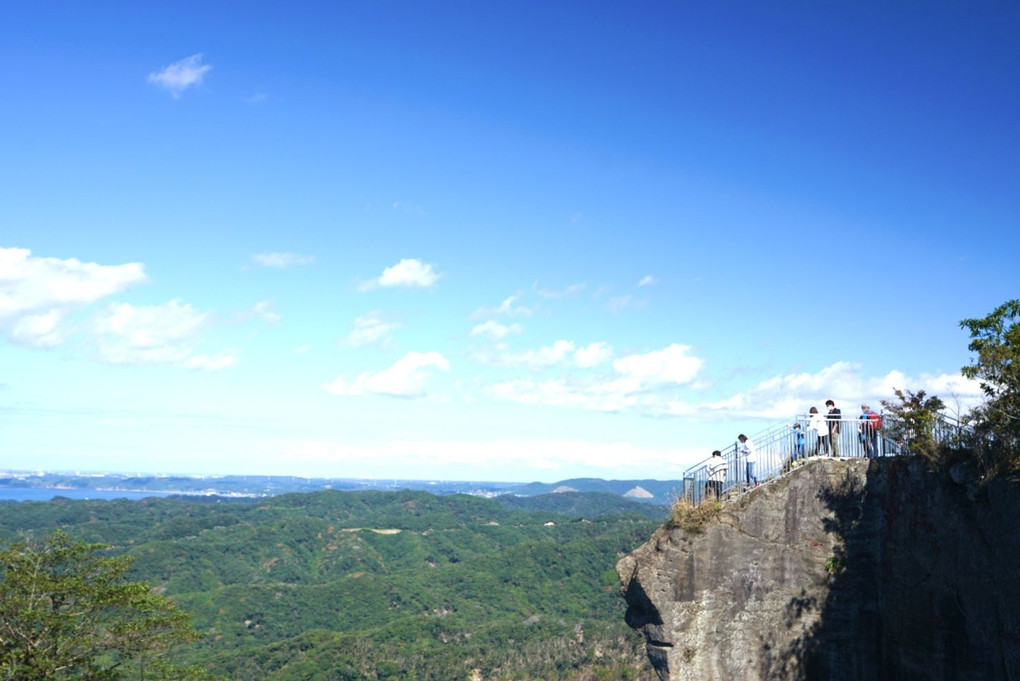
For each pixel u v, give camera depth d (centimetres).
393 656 11606
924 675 1792
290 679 10525
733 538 1969
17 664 2541
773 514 1991
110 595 2738
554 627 13112
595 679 10481
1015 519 1619
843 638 1922
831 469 2012
